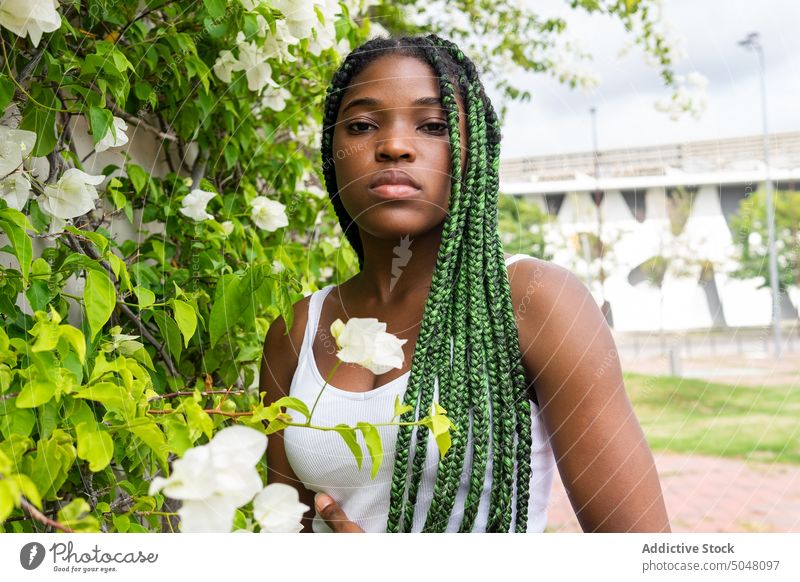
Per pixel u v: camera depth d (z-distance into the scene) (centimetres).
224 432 55
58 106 95
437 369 82
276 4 112
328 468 87
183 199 115
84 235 87
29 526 77
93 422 67
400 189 82
